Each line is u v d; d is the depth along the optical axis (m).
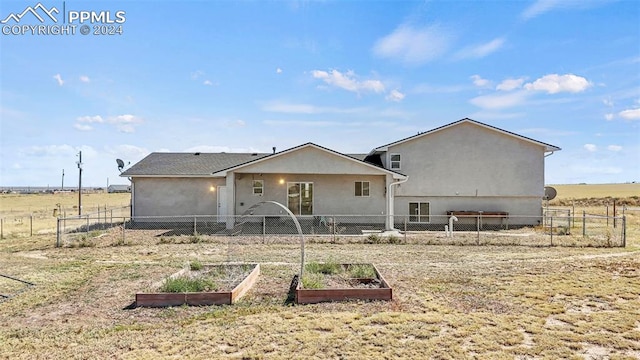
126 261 10.61
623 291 7.31
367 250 12.32
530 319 5.79
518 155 19.41
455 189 19.42
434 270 9.34
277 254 11.56
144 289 7.38
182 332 5.37
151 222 19.30
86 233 15.70
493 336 5.15
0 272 9.29
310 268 8.88
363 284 7.96
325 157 16.86
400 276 8.72
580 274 8.77
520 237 15.09
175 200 19.48
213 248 12.69
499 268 9.56
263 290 7.62
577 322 5.68
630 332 5.29
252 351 4.72
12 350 4.84
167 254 11.64
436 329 5.41
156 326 5.63
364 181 19.34
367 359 4.50
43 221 24.83
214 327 5.55
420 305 6.54
